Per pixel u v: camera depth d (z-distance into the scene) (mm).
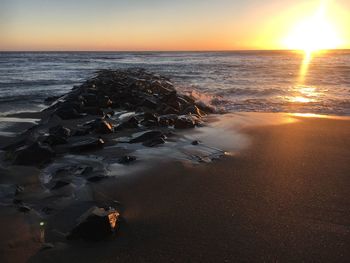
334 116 13352
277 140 9352
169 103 14305
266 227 4816
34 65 53625
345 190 6043
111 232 4562
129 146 8547
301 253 4227
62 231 4684
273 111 14664
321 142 9180
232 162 7484
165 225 4879
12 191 5871
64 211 5207
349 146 8797
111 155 7824
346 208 5387
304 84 24516
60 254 4207
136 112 13477
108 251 4277
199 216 5129
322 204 5516
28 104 16406
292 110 14914
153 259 4129
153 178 6520
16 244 4363
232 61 68250
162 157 7703
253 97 18656
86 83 20859
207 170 6988
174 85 23844
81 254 4219
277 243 4434
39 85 25156
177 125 10672
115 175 6637
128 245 4395
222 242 4457
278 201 5621
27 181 6301
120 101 15609
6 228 4680
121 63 63562
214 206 5441
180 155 7867
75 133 9609
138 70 36906
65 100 14938
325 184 6301
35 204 5426
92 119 12000
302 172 6902
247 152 8219
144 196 5781
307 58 83250
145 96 16641
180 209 5348
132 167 7066
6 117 13094
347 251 4266
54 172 6777
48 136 8664
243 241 4477
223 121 11992
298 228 4793
